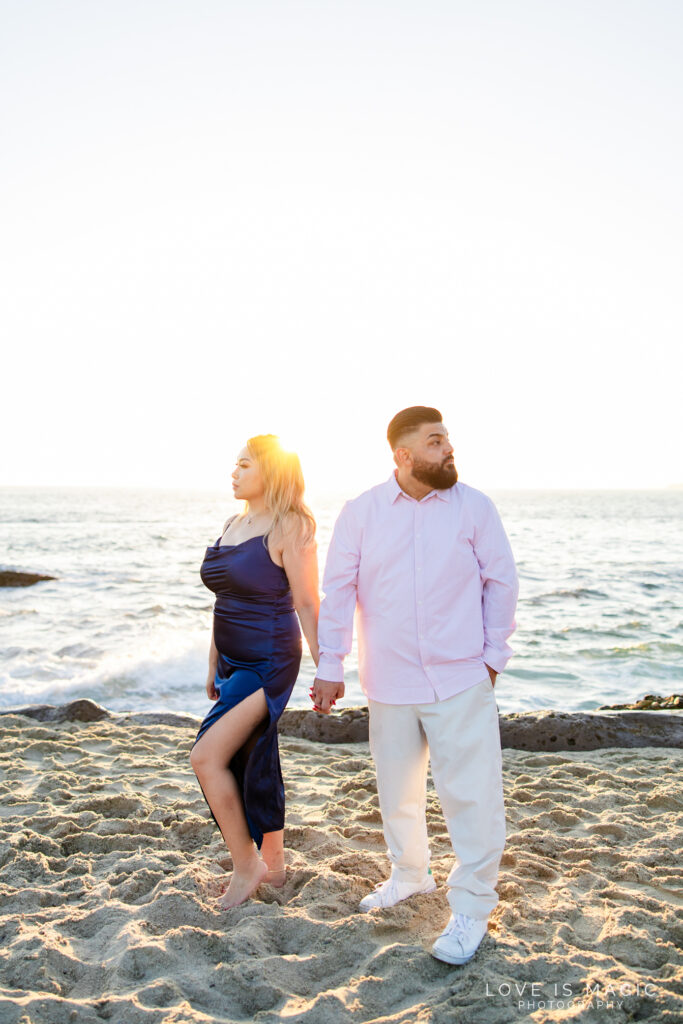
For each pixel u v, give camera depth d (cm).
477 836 268
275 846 322
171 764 507
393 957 262
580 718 562
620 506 11738
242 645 305
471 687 271
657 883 328
